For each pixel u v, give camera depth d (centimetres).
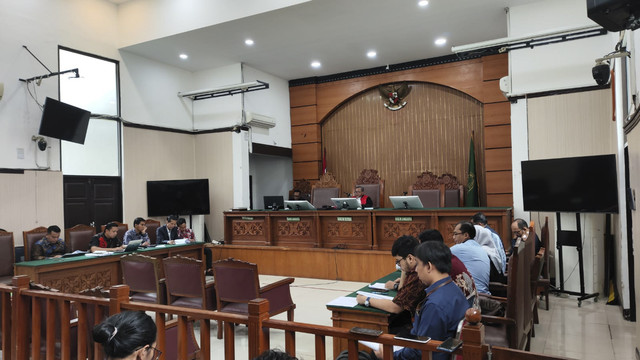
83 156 719
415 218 582
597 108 596
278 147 982
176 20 723
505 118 806
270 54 840
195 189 839
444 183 711
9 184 604
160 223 766
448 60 874
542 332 398
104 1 756
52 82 668
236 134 880
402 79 920
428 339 149
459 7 645
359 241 621
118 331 135
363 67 944
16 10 628
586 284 534
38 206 635
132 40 763
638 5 205
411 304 236
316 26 707
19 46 629
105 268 475
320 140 1011
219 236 895
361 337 160
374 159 959
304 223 659
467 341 139
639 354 307
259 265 681
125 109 785
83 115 668
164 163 855
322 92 999
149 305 212
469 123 871
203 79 926
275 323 181
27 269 417
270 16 665
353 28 719
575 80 610
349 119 986
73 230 622
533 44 615
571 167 499
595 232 531
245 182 880
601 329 404
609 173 471
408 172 926
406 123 929
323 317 453
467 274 246
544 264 474
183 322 203
